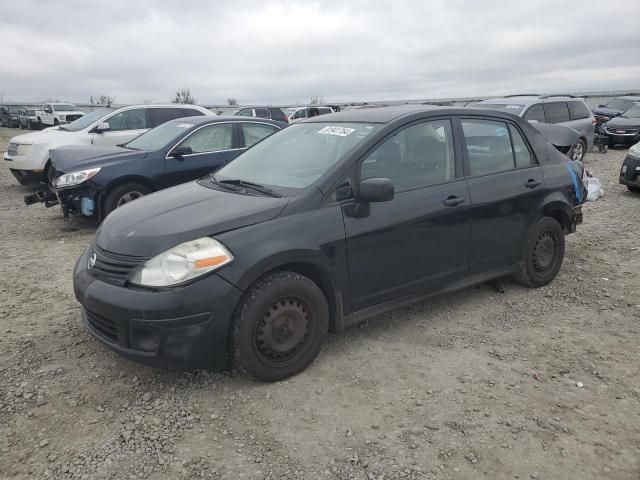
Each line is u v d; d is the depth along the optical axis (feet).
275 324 10.86
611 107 82.74
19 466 8.73
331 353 12.46
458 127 14.26
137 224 11.25
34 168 33.68
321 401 10.54
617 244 21.36
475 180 14.23
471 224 13.98
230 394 10.77
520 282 16.46
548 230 16.29
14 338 13.17
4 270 18.61
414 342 13.06
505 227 14.94
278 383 11.15
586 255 19.99
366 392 10.85
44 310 14.99
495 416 10.05
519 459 8.87
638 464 8.75
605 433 9.53
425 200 13.00
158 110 37.96
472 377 11.44
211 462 8.85
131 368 11.76
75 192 23.06
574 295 16.03
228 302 10.20
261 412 10.19
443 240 13.43
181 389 10.96
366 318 12.44
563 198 16.40
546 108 43.50
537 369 11.79
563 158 17.08
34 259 20.01
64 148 25.59
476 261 14.43
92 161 23.53
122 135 35.81
